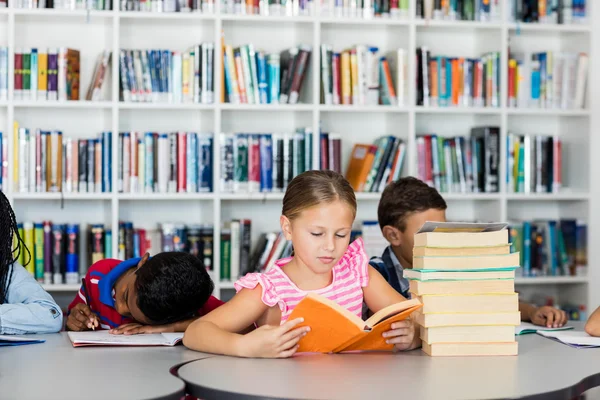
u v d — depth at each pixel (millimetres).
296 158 3635
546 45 4051
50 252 3492
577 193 3836
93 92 3518
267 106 3578
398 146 3734
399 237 2371
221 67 3584
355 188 3717
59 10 3457
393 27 3830
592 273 3852
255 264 3639
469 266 1764
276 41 3842
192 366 1594
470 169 3797
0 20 3584
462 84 3783
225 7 3580
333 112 3863
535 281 3795
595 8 3869
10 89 3434
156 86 3545
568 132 3996
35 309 2057
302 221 1774
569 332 2100
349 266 1962
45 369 1561
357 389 1406
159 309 1997
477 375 1541
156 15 3516
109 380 1457
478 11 3770
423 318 1758
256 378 1487
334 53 3678
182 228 3572
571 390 1454
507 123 4012
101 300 2264
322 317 1677
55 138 3492
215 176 3557
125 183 3539
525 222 3852
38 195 3461
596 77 3863
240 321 1835
